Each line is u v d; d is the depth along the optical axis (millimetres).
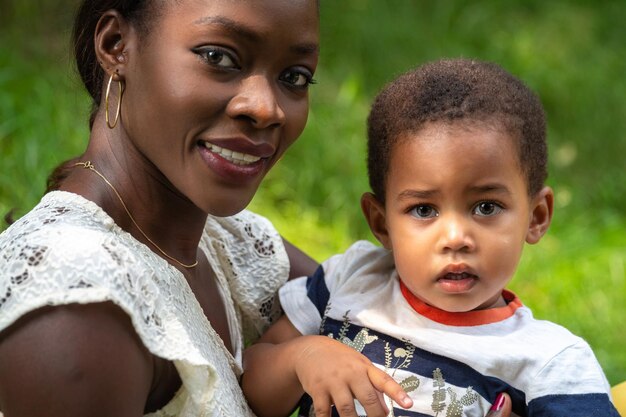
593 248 6113
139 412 1979
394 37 7406
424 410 2564
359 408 2617
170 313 2062
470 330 2650
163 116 2148
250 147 2164
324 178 6035
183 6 2117
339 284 2863
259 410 2549
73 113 5523
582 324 5145
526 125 2713
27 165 5051
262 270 2828
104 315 1918
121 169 2285
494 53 7766
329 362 2395
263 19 2121
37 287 1896
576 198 6941
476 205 2617
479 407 2549
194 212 2396
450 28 7895
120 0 2211
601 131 7629
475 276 2621
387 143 2742
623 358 4785
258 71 2166
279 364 2500
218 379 2053
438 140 2611
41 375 1850
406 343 2646
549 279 5641
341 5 7559
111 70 2248
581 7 8766
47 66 5957
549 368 2559
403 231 2680
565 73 7891
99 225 2135
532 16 8445
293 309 2818
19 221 2121
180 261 2400
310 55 2240
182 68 2117
